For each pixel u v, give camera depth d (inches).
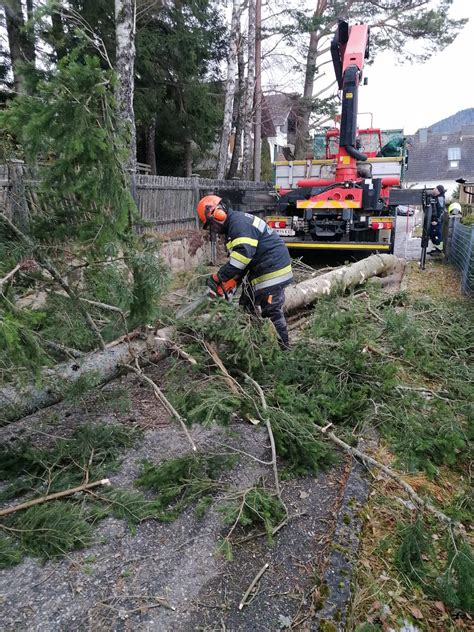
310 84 687.1
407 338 160.6
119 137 106.3
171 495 96.8
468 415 126.3
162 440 120.3
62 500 96.4
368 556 86.9
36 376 91.7
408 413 126.6
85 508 94.7
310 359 143.9
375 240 318.3
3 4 378.0
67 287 118.5
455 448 114.9
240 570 83.3
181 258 314.5
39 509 89.8
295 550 87.9
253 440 121.1
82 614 73.9
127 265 117.3
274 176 371.9
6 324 75.2
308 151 677.3
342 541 87.4
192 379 130.9
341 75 331.9
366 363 143.5
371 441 121.3
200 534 90.7
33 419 126.9
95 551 86.1
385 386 131.2
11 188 120.1
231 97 498.3
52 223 117.7
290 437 113.0
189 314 154.1
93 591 78.1
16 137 116.4
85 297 129.6
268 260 154.3
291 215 343.6
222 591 79.0
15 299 100.6
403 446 114.9
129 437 117.9
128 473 107.3
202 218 155.3
